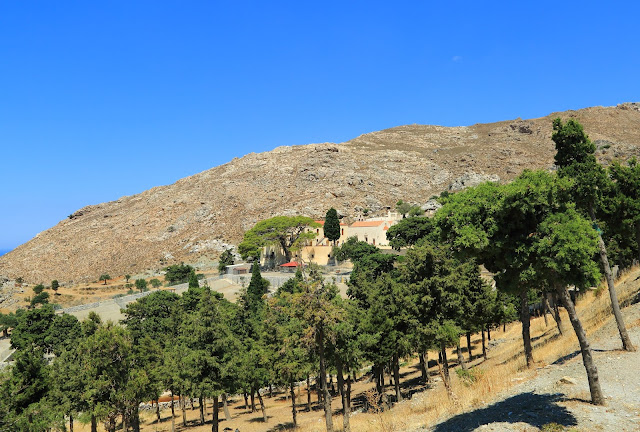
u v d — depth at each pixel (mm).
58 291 112500
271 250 115688
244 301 51469
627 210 30438
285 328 38594
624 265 56000
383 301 33094
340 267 98875
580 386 19078
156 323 59844
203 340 35344
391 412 28719
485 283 38906
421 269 30906
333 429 28734
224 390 34625
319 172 183875
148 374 37281
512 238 16578
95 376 30656
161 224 173000
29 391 35375
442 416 20203
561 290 16750
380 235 108000
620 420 14812
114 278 132500
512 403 18500
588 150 24672
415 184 180750
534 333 51312
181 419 50469
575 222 15742
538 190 15609
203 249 144500
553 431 14555
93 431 34562
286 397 55188
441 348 30359
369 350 32656
